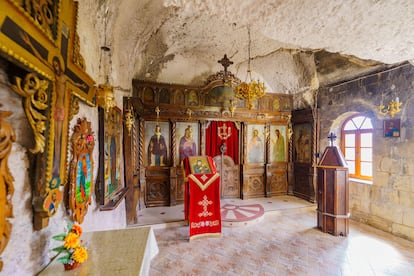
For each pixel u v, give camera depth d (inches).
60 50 43.6
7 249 32.6
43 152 38.8
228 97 169.8
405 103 120.1
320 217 134.2
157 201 175.5
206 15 118.7
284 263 96.2
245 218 142.2
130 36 113.0
